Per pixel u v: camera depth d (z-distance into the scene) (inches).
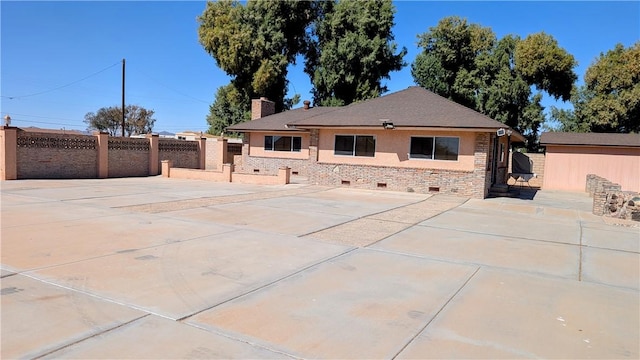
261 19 1535.4
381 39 1444.4
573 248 318.7
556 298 205.8
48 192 582.2
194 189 677.3
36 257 246.5
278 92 1577.3
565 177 875.4
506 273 245.9
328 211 465.1
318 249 289.9
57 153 803.4
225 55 1462.8
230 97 1546.5
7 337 145.4
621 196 473.4
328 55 1465.3
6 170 729.0
